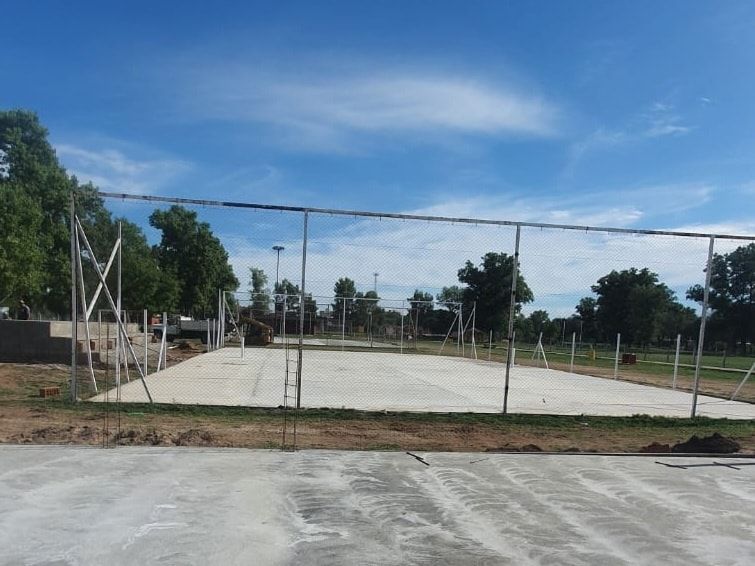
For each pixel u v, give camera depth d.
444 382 16.98
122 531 4.30
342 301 34.56
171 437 7.62
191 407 10.24
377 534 4.43
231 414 9.90
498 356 34.81
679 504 5.48
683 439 9.48
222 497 5.14
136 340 26.12
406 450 7.46
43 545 4.02
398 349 36.16
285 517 4.72
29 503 4.84
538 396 14.52
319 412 10.38
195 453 6.70
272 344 36.22
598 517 5.02
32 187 32.81
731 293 61.62
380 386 15.30
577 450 8.03
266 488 5.46
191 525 4.45
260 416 9.84
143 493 5.18
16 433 7.64
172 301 47.78
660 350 58.72
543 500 5.43
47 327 17.48
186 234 59.59
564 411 12.02
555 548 4.29
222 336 31.92
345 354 29.53
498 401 13.16
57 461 6.15
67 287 32.72
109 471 5.83
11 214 23.55
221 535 4.28
